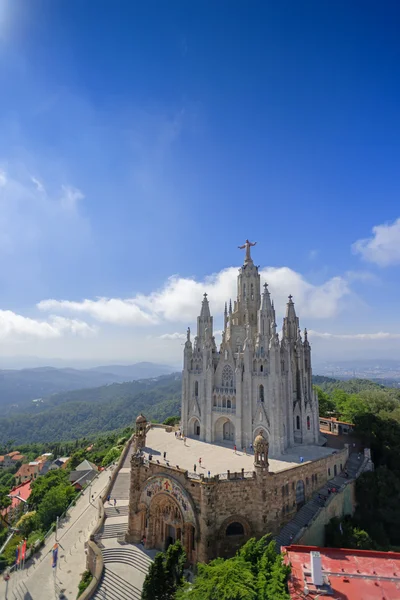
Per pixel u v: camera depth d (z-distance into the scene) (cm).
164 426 11531
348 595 3700
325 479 7319
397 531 7244
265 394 8281
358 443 9544
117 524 6862
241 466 6950
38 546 7138
